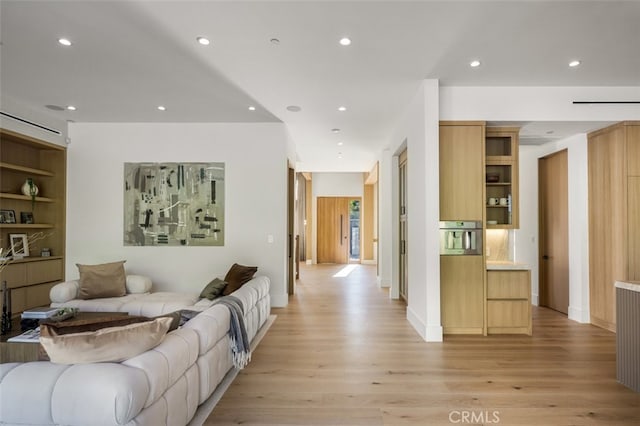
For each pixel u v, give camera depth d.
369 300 6.04
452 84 4.02
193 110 4.88
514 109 4.09
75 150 5.49
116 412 1.45
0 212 4.91
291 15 2.65
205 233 5.48
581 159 4.62
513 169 4.29
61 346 1.61
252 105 4.66
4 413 1.49
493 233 4.63
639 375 2.65
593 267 4.50
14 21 2.73
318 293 6.70
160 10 2.59
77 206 5.47
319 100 4.47
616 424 2.24
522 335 4.02
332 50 3.19
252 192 5.50
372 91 4.17
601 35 2.94
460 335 4.03
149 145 5.51
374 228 12.20
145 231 5.46
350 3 2.51
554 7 2.55
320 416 2.31
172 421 1.87
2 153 4.90
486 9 2.58
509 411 2.39
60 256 5.36
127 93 4.24
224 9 2.57
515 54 3.28
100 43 3.07
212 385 2.46
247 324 3.51
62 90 4.15
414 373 2.99
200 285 5.46
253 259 5.48
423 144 3.94
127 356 1.69
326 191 12.54
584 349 3.58
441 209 4.06
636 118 4.07
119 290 4.42
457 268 4.05
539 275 5.55
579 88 4.09
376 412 2.37
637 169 4.05
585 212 4.60
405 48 3.16
